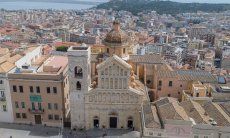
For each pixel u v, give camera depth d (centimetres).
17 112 11356
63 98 11062
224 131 8450
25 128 11088
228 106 10175
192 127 8494
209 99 10844
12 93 11094
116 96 10531
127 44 11862
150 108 10081
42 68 11781
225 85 11675
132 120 10850
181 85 12019
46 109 11138
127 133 10650
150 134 8719
